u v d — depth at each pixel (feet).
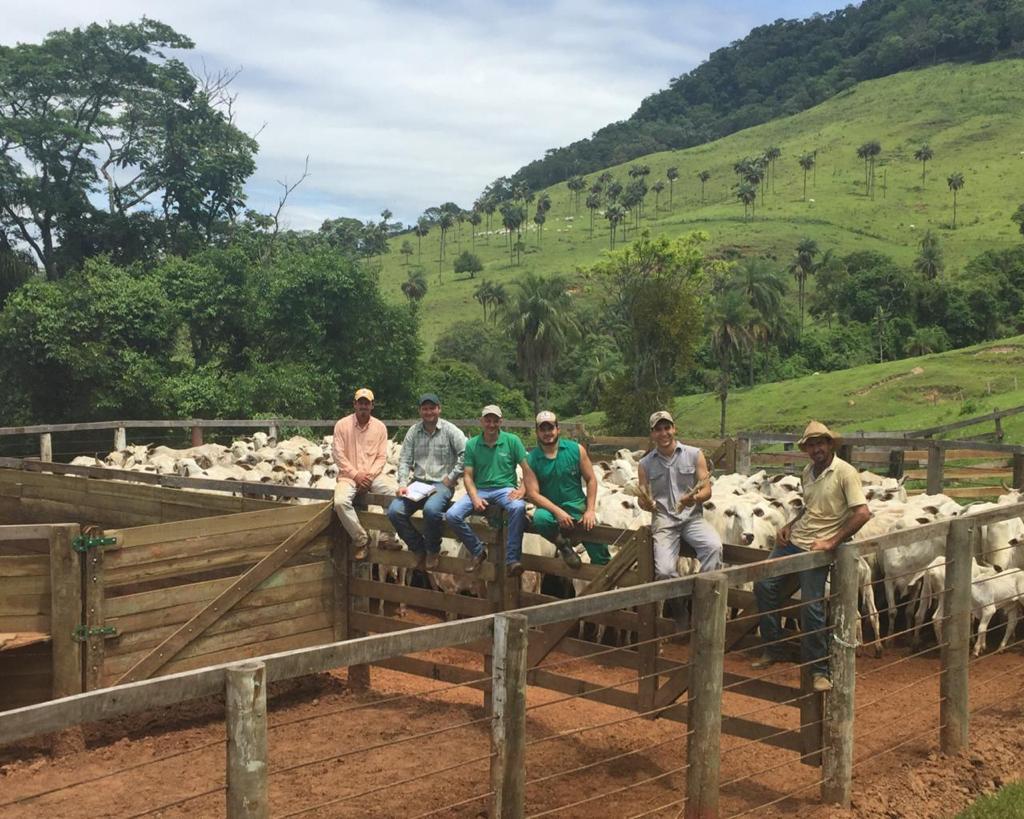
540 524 28.71
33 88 158.10
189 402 113.80
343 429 31.94
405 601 30.40
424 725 26.66
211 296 125.90
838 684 21.95
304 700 29.09
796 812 21.68
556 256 626.64
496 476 29.94
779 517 39.86
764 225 594.65
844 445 57.67
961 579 24.91
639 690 25.48
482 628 16.84
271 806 21.11
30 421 123.24
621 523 38.58
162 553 26.63
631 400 233.55
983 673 32.48
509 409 228.84
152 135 166.50
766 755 25.14
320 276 125.80
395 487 41.24
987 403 198.29
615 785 22.63
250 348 128.36
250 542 28.66
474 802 21.48
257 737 13.75
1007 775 24.03
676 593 19.66
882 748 25.70
